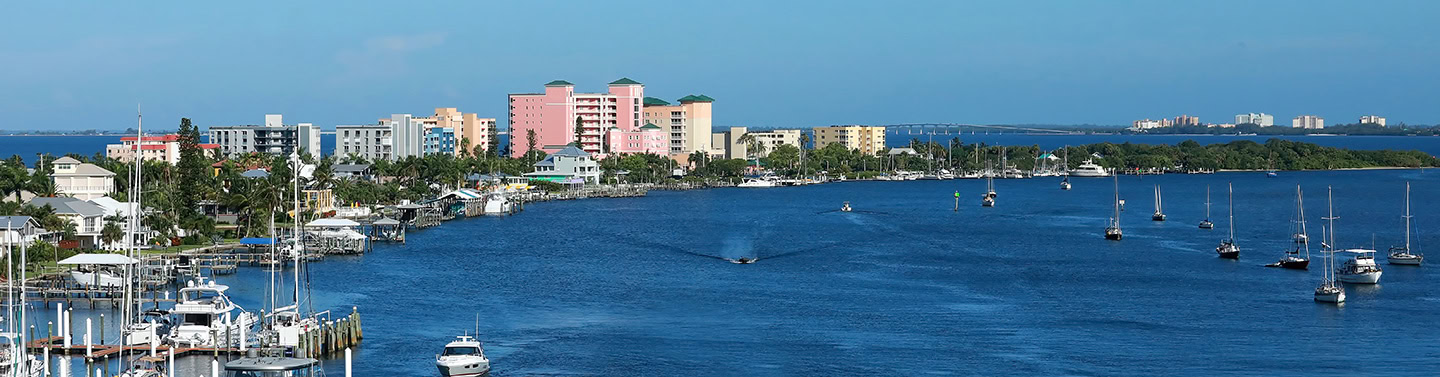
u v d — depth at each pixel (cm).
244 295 18775
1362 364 14675
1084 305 18462
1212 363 14675
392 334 15775
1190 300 18962
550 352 14900
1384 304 18588
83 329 15550
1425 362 14800
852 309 17962
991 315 17550
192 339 14162
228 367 12344
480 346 14038
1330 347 15575
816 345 15438
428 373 13738
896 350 15212
